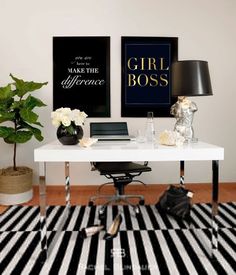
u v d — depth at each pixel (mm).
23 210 2666
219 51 3326
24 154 3348
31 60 3258
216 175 1795
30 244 1972
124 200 2756
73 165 3373
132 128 3348
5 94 2682
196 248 1913
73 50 3256
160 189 3416
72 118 1941
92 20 3240
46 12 3221
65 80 3281
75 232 2178
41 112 3305
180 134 2059
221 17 3297
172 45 3275
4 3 3197
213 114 3387
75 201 2965
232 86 3371
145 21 3258
